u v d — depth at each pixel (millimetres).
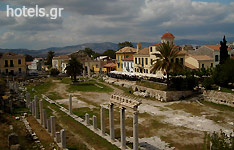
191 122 31516
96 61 113000
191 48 107250
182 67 47031
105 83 73500
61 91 61656
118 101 23750
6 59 88375
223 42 59250
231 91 40781
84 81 79312
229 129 28234
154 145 24031
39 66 152125
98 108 41781
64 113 38250
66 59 116688
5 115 33969
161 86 49406
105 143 24750
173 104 42375
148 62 66750
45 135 27547
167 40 61156
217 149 17469
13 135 22203
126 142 25234
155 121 32438
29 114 37156
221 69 44406
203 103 41875
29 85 72812
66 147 23906
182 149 22969
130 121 32969
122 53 88750
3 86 57844
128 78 65250
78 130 29375
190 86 46875
